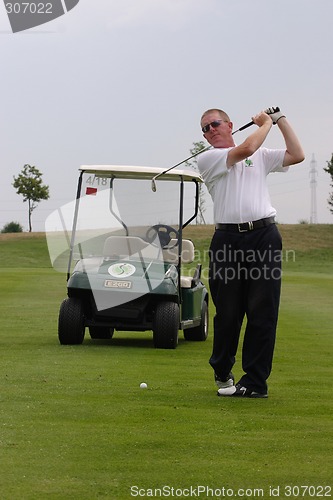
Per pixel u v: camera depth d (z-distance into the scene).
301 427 6.41
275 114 7.57
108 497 4.71
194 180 12.86
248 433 6.20
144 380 8.64
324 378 9.03
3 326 14.34
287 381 8.79
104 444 5.80
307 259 61.56
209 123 7.67
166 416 6.74
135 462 5.38
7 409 6.95
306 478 5.10
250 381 7.68
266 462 5.42
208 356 10.98
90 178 12.47
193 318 12.80
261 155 7.61
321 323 16.06
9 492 4.75
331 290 27.22
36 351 11.02
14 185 89.00
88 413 6.81
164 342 11.80
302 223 78.44
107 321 11.98
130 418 6.65
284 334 13.98
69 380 8.52
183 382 8.55
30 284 26.83
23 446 5.72
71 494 4.73
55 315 16.55
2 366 9.51
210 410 7.02
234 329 7.72
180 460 5.45
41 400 7.36
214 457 5.53
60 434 6.07
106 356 10.65
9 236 72.19
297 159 7.53
